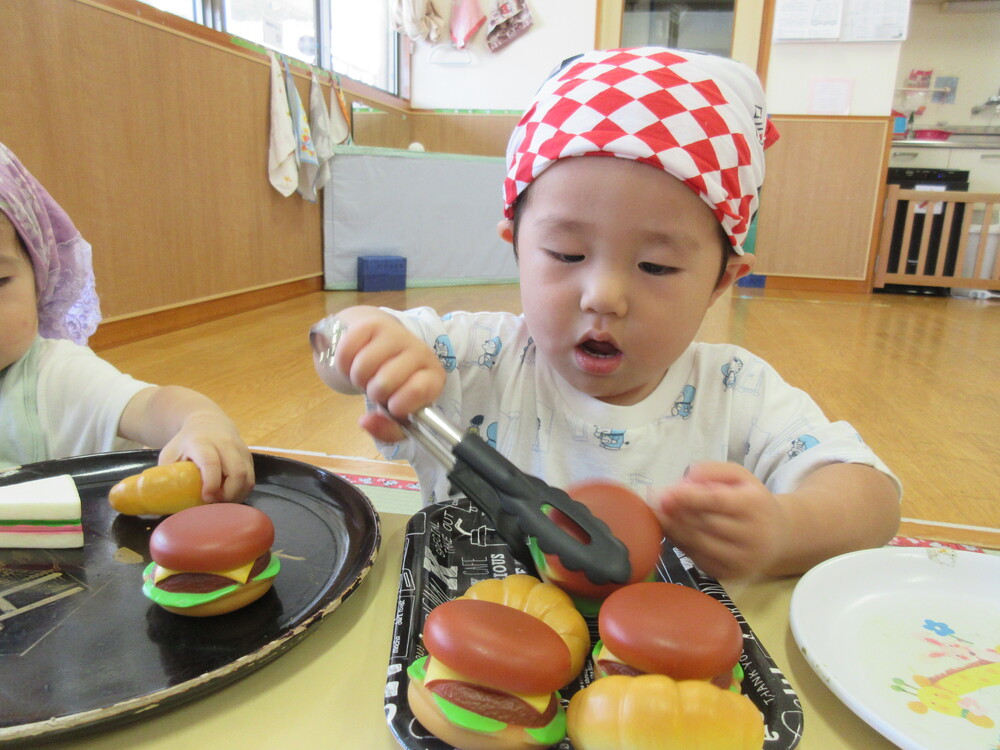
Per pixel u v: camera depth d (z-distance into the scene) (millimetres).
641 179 430
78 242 788
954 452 1320
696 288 468
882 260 3742
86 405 660
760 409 635
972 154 4383
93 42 1729
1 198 594
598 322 458
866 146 3533
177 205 2105
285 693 312
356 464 1110
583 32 3715
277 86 2541
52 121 1629
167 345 1941
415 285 3338
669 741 244
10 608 360
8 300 629
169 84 2020
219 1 2344
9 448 664
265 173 2576
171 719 294
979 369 2027
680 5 3578
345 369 418
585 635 318
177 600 347
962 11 4469
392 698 290
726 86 476
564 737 271
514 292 3242
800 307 3156
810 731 302
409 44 3861
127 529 454
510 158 549
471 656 264
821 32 3377
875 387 1787
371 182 3096
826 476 511
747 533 392
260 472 526
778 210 3682
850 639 365
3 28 1486
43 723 265
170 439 595
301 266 2914
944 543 621
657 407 634
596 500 367
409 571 378
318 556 418
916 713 311
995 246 3838
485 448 347
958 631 375
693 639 277
